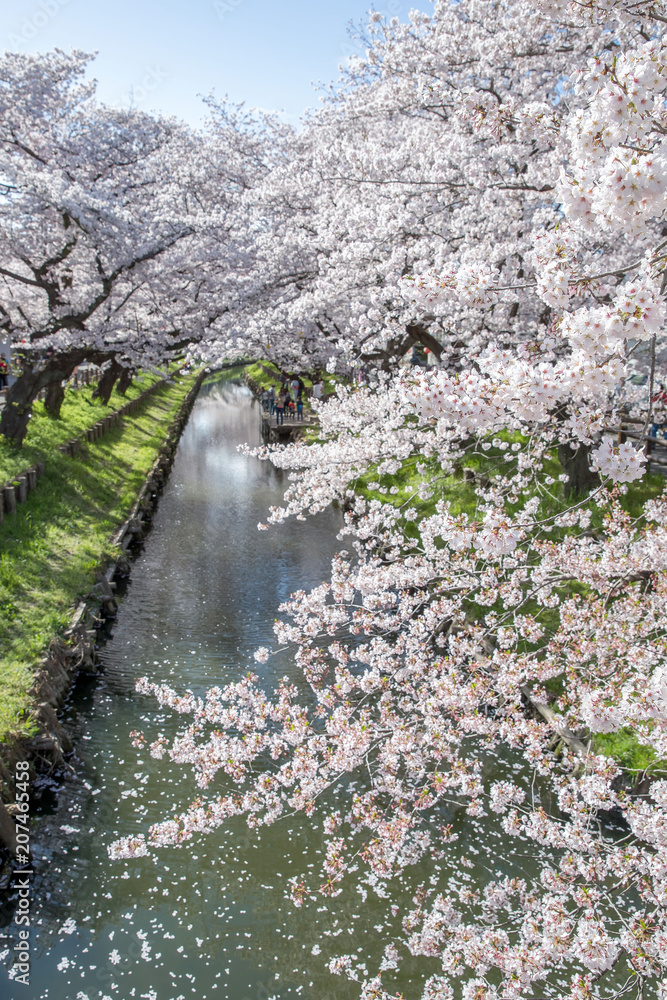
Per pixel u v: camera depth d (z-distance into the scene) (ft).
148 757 28.58
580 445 34.76
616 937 18.95
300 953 20.36
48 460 57.31
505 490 31.71
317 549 56.34
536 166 27.53
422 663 22.02
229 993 19.22
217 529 62.44
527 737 21.03
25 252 54.24
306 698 32.01
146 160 58.54
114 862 23.48
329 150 41.93
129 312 59.11
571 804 18.70
